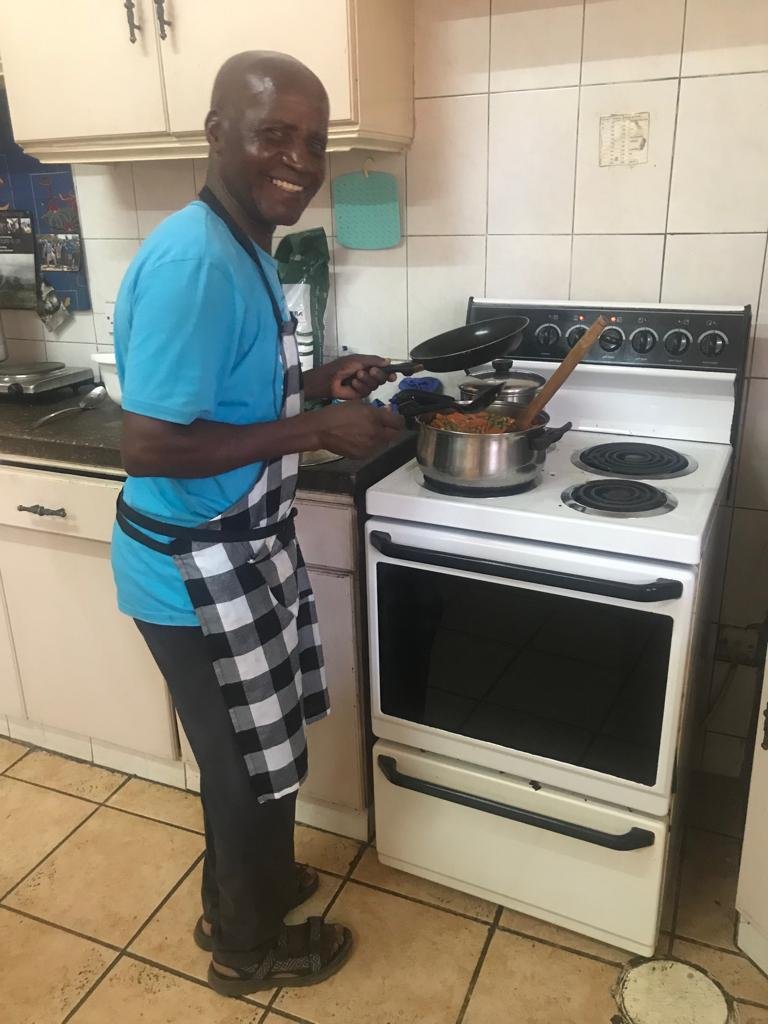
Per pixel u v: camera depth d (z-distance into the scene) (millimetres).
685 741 1487
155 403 1008
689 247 1651
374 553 1451
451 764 1549
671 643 1254
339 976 1490
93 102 1703
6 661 2008
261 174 1075
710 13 1516
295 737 1301
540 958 1518
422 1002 1438
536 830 1493
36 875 1738
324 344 2023
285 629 1268
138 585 1218
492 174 1760
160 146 1720
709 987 1442
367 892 1674
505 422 1460
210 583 1174
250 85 1034
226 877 1382
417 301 1909
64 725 2012
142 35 1610
